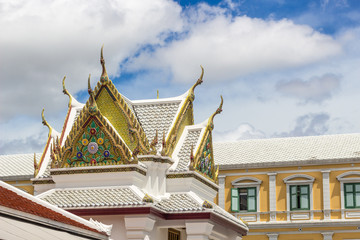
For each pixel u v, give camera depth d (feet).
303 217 186.09
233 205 190.19
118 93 96.48
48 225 63.62
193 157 96.68
